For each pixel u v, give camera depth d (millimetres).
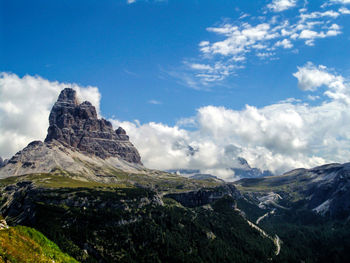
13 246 120000
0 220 138875
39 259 123438
